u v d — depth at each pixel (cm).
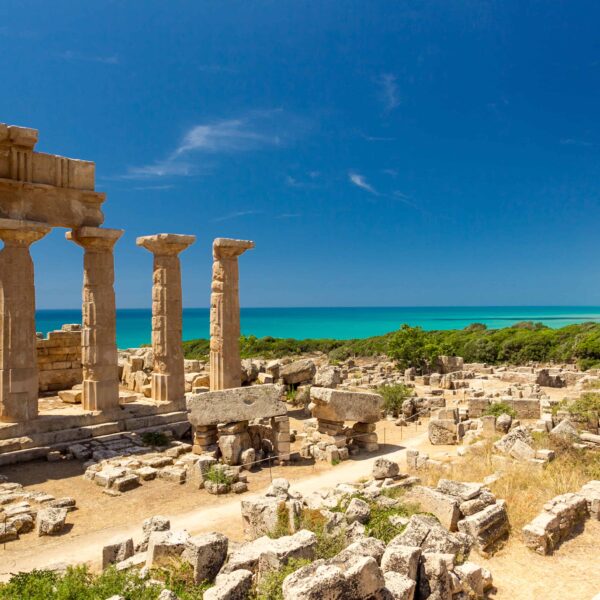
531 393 3312
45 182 2189
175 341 2498
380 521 1169
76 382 3066
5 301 2030
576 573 1073
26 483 1759
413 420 2917
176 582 952
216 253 2627
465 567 980
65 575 991
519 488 1443
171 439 2283
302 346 8112
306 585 761
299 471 1941
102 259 2292
